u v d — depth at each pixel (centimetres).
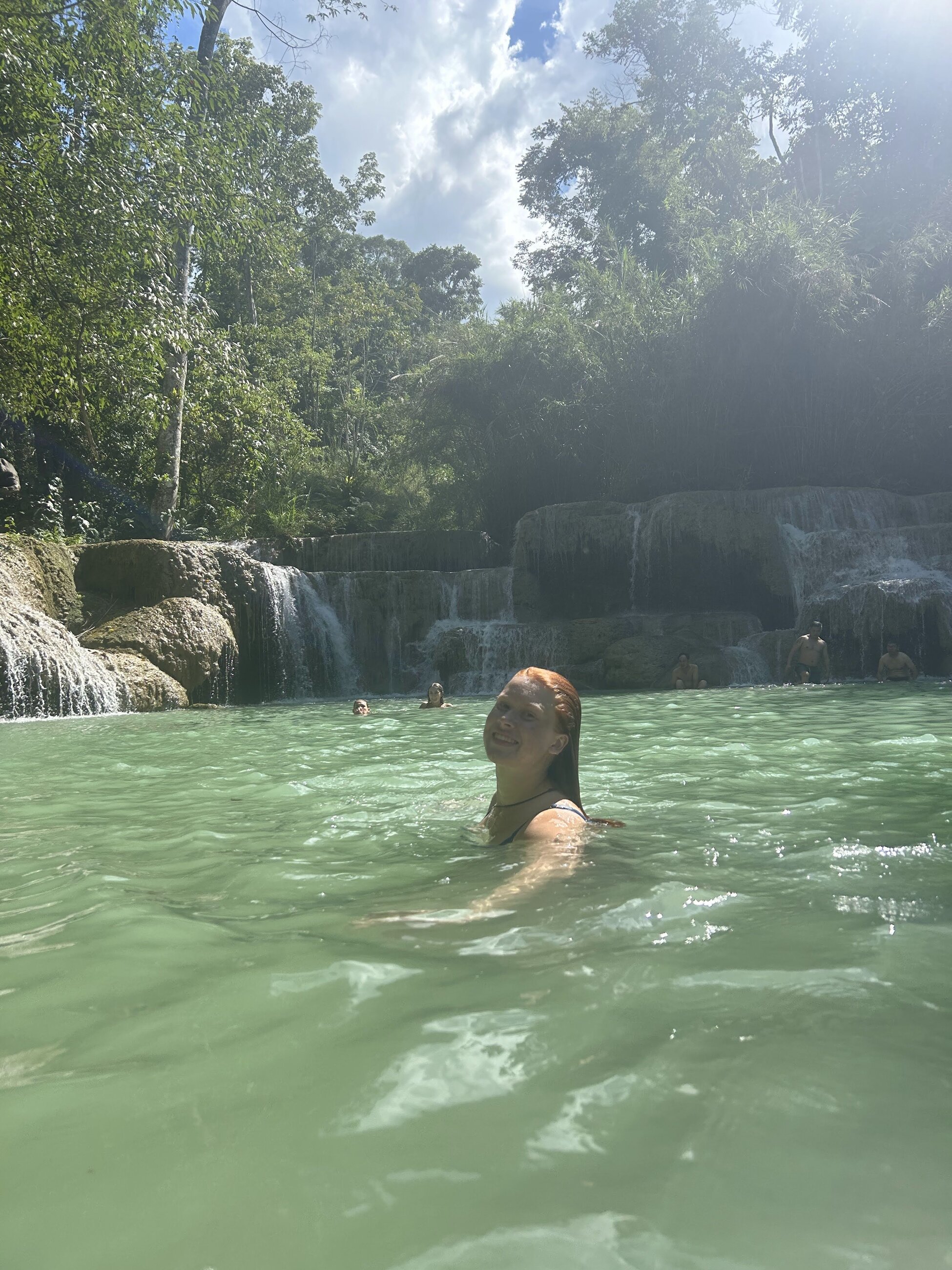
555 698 330
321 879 277
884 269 2542
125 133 1716
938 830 323
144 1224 101
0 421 2156
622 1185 104
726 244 2503
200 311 2484
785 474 2488
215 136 1964
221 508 2909
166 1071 139
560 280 4347
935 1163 107
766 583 1975
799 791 425
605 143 4022
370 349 5425
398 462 3188
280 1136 118
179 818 412
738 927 201
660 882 242
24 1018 165
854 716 903
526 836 311
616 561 2120
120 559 1761
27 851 344
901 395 2430
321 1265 93
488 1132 117
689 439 2533
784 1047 138
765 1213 98
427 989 167
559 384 2711
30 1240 99
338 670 2053
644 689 1712
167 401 2072
